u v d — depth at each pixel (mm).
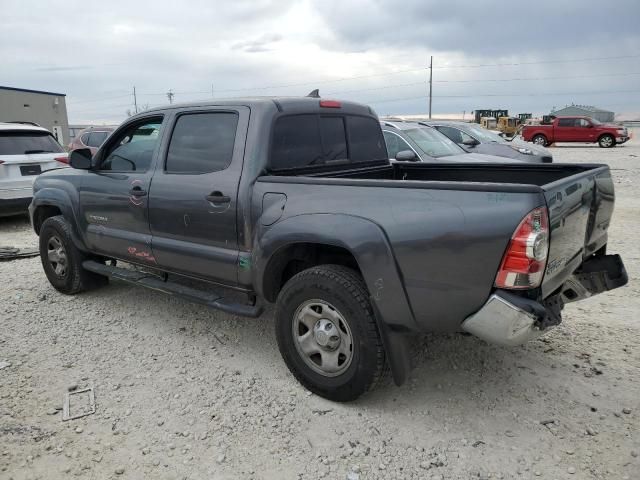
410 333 3223
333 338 3391
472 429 3225
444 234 2908
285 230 3477
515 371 3869
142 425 3311
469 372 3869
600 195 3588
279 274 3799
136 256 4719
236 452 3059
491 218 2779
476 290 2877
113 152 4941
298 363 3615
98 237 5031
